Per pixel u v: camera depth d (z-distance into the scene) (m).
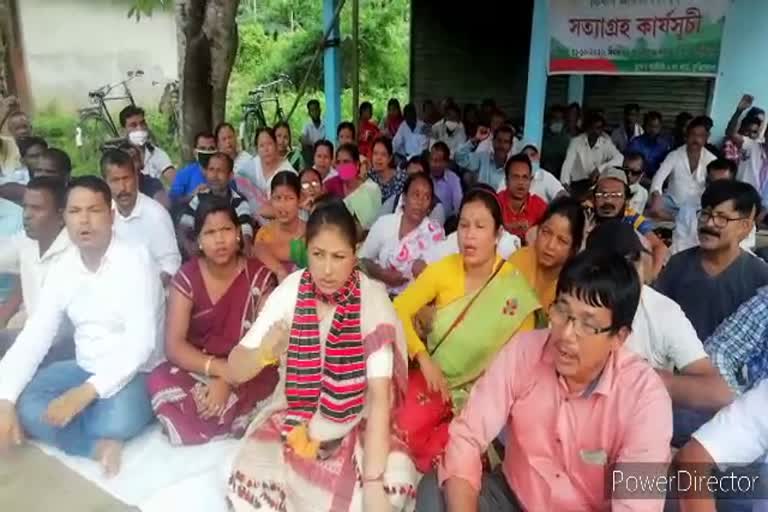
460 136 9.25
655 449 1.84
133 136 6.26
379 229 4.18
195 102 7.32
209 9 7.03
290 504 2.25
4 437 2.62
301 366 2.29
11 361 2.67
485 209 2.64
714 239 2.76
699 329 2.89
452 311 2.71
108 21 8.67
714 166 4.89
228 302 2.80
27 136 5.33
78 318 2.71
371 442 2.19
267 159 5.77
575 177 7.36
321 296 2.27
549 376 1.99
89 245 2.61
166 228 3.72
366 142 8.12
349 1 16.59
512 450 2.13
